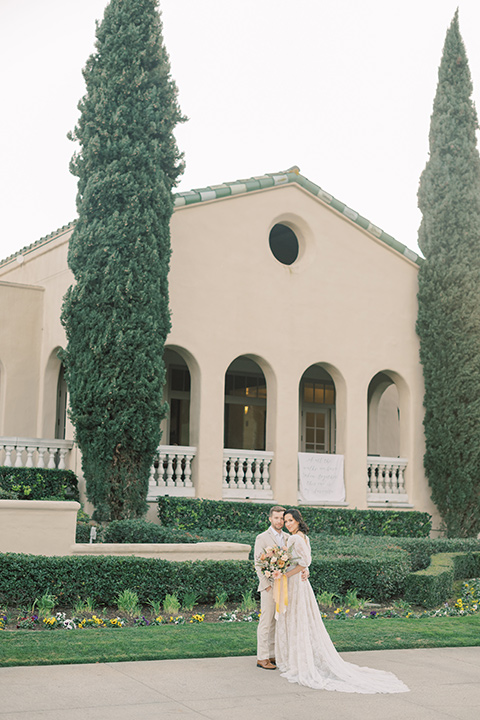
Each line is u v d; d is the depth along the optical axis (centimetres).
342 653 848
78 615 988
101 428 1538
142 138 1634
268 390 1888
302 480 1884
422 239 2134
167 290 1631
